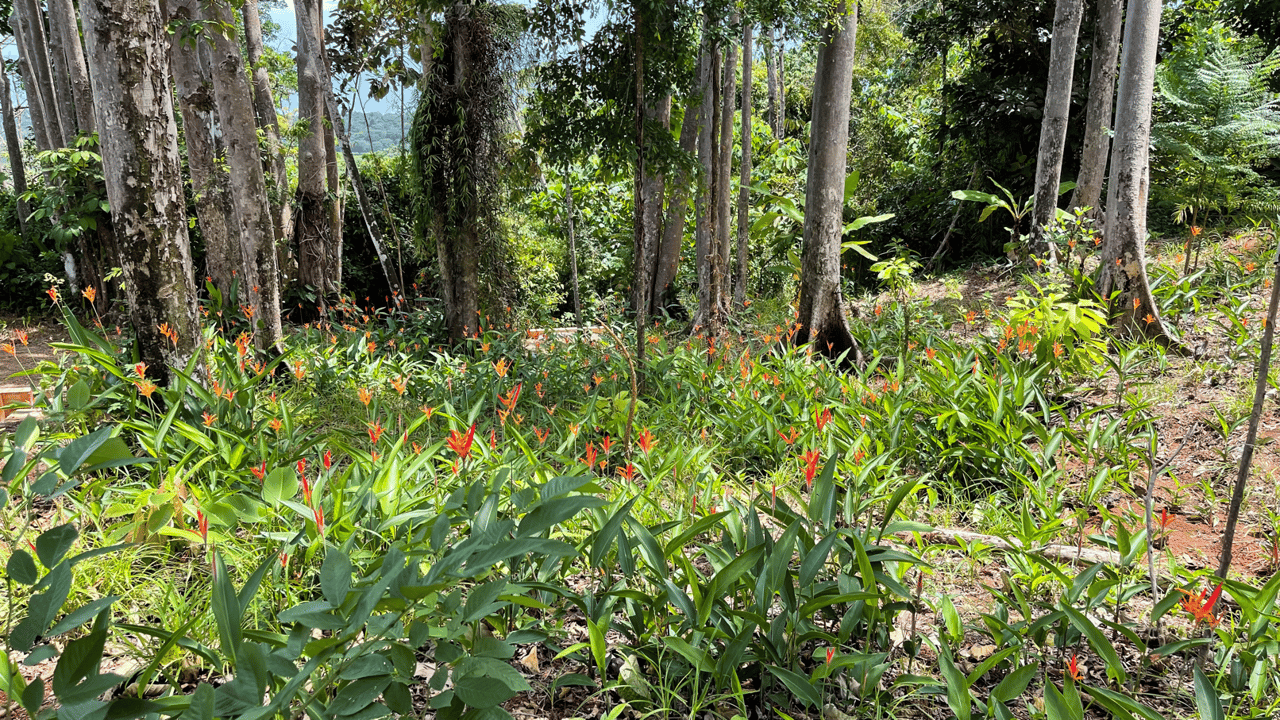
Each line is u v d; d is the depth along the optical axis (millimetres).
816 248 7551
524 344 8836
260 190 7590
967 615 2932
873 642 2590
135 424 3678
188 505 3092
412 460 3568
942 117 14031
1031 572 2891
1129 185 6617
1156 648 2465
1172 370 5867
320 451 4270
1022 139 12867
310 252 11906
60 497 3352
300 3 11148
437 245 8961
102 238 10555
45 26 13891
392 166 14492
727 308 9648
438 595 2053
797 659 2359
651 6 5867
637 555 2807
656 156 7621
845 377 6199
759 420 5105
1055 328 5898
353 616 1604
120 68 4297
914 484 2664
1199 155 9273
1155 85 10312
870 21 14062
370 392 6453
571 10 6914
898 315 8672
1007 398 4629
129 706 1492
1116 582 2453
